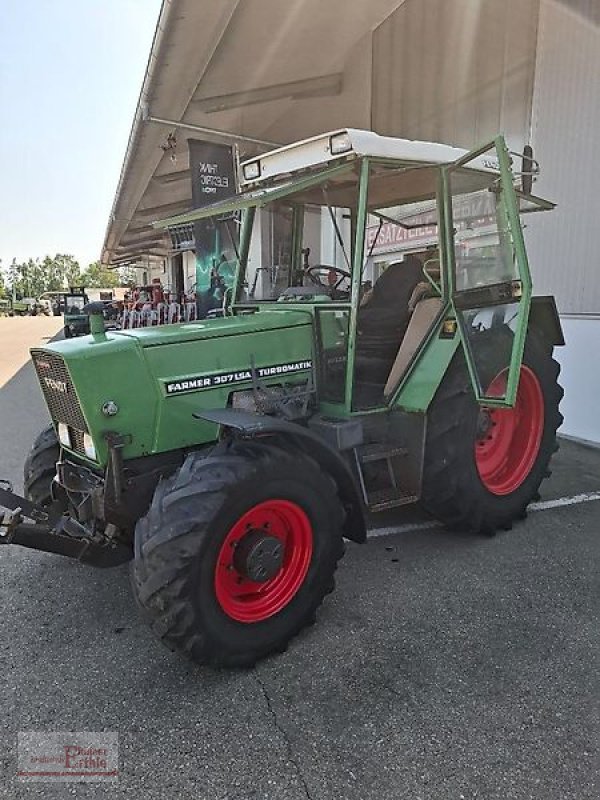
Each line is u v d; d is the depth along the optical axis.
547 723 2.13
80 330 14.81
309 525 2.65
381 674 2.41
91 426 2.62
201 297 6.65
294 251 3.85
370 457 3.27
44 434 3.46
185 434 2.84
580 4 5.47
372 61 8.23
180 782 1.91
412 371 3.44
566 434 5.94
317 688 2.34
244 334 3.04
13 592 3.11
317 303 3.36
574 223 5.72
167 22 5.66
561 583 3.12
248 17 6.13
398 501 3.32
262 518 2.58
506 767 1.95
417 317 3.59
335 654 2.55
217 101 8.16
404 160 3.15
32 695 2.32
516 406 3.95
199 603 2.32
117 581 3.21
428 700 2.26
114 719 2.19
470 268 3.49
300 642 2.65
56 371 2.74
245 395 3.03
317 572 2.69
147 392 2.72
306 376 3.27
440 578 3.19
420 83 7.86
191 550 2.28
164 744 2.06
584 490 4.51
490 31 6.68
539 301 3.98
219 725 2.15
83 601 3.02
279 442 2.68
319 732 2.11
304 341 3.26
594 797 1.83
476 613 2.85
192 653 2.36
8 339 18.14
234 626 2.43
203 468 2.46
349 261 3.50
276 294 3.84
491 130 6.79
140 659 2.54
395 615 2.84
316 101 8.98
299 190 3.22
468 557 3.43
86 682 2.39
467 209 3.46
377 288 3.72
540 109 6.00
